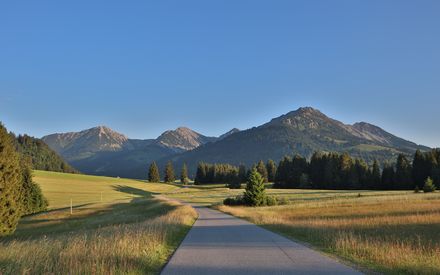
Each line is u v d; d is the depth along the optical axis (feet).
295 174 493.77
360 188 438.40
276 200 241.35
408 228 74.64
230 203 238.48
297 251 46.73
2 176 90.63
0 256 36.81
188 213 133.08
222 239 61.67
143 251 40.73
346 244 47.62
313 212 142.72
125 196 341.41
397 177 413.80
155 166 620.08
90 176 504.43
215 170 647.15
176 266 36.01
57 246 40.42
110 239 44.86
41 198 225.35
